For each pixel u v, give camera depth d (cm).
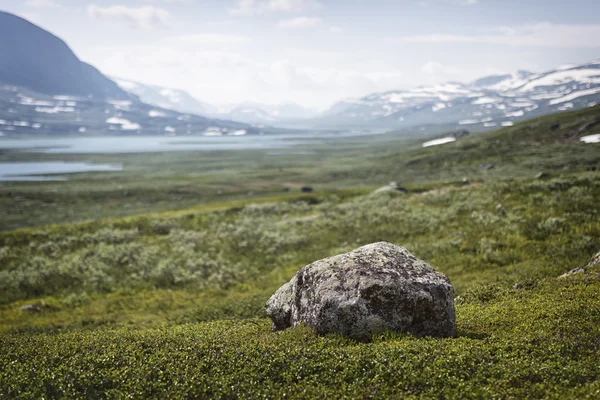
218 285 3384
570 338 1213
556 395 915
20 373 1130
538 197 4391
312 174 15700
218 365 1141
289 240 4419
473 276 2647
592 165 9438
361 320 1355
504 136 15800
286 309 1611
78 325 2577
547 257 2756
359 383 1019
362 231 4438
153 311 2856
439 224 4216
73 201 10694
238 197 11369
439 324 1381
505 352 1152
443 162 14162
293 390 1005
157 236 5009
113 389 1034
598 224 3164
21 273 3612
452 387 984
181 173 17462
